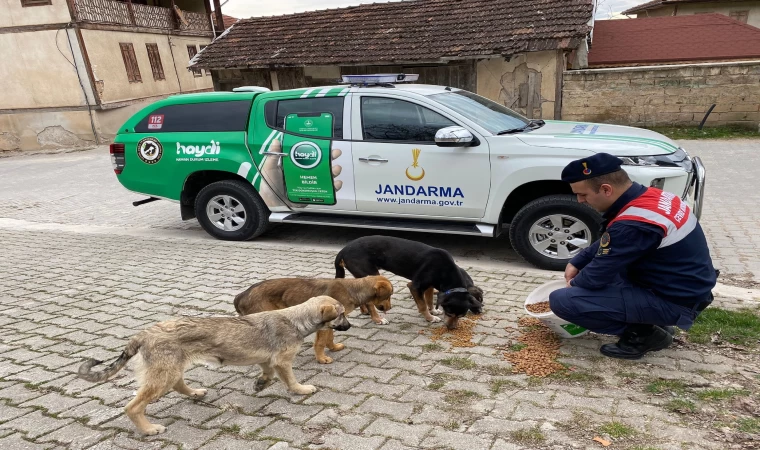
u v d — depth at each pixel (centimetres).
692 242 333
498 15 1527
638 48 1745
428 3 1717
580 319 357
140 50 2281
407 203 604
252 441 287
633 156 509
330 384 346
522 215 552
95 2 2034
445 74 1523
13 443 293
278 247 683
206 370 371
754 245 599
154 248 706
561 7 1462
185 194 728
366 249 450
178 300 510
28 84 2036
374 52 1541
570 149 526
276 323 319
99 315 480
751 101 1392
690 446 264
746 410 294
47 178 1418
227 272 590
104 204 1041
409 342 404
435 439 279
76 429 304
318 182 640
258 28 1884
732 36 1708
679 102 1438
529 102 1472
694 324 398
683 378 330
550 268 557
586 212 523
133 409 289
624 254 329
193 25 2678
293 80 1709
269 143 654
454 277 417
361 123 613
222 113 688
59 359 394
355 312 467
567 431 281
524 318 432
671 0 2733
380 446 276
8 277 609
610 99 1461
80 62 1986
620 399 310
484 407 309
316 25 1794
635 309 342
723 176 957
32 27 1955
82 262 656
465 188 571
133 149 727
